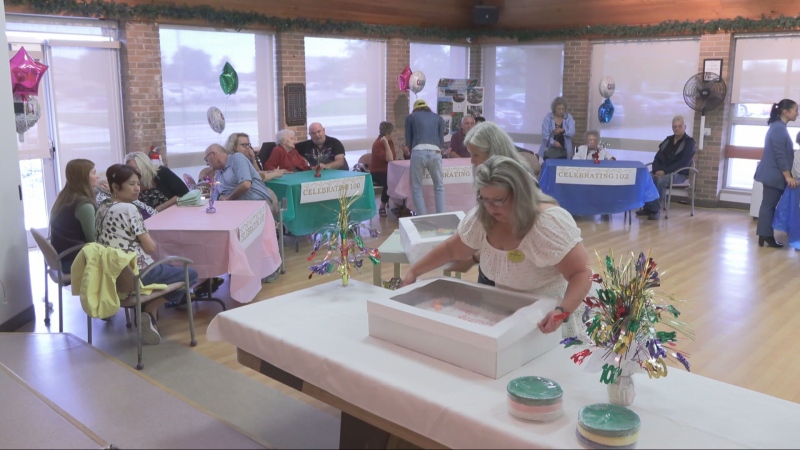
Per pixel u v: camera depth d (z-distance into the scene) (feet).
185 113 24.75
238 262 13.89
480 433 5.89
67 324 14.58
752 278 17.95
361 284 9.76
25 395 10.03
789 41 25.70
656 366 6.16
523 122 34.35
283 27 26.55
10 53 19.52
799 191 20.58
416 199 24.09
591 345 6.51
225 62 25.68
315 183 20.51
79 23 21.27
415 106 24.57
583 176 24.72
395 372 6.78
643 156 30.09
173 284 13.08
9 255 14.01
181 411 9.66
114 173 12.89
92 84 21.95
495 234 7.82
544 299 7.36
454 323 6.87
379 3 29.91
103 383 10.63
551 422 5.93
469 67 35.24
